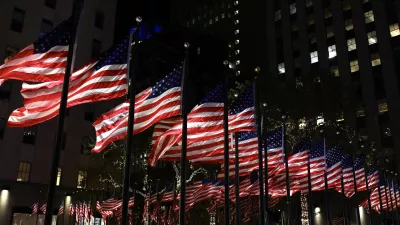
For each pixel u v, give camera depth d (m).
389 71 68.44
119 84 12.82
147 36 75.81
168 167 44.81
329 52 77.19
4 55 35.38
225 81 16.22
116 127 14.36
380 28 71.75
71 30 12.09
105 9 45.91
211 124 16.11
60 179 37.75
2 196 32.91
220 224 36.41
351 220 39.00
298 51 82.06
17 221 33.09
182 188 13.55
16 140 34.97
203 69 76.25
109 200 35.28
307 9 83.12
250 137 20.31
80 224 36.03
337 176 26.62
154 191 42.25
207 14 118.12
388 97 66.94
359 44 73.50
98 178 40.75
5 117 34.59
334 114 47.38
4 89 35.03
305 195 35.69
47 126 37.69
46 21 39.53
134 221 38.72
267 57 87.25
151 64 69.44
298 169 24.59
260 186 17.03
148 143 39.75
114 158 40.75
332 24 78.31
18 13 37.31
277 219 17.95
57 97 12.78
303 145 23.53
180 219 13.26
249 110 17.14
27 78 11.58
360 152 41.41
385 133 65.19
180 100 14.19
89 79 12.85
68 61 11.48
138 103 14.33
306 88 48.22
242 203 34.34
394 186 40.97
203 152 19.25
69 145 39.09
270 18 89.06
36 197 35.28
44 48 11.79
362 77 71.19
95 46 43.88
